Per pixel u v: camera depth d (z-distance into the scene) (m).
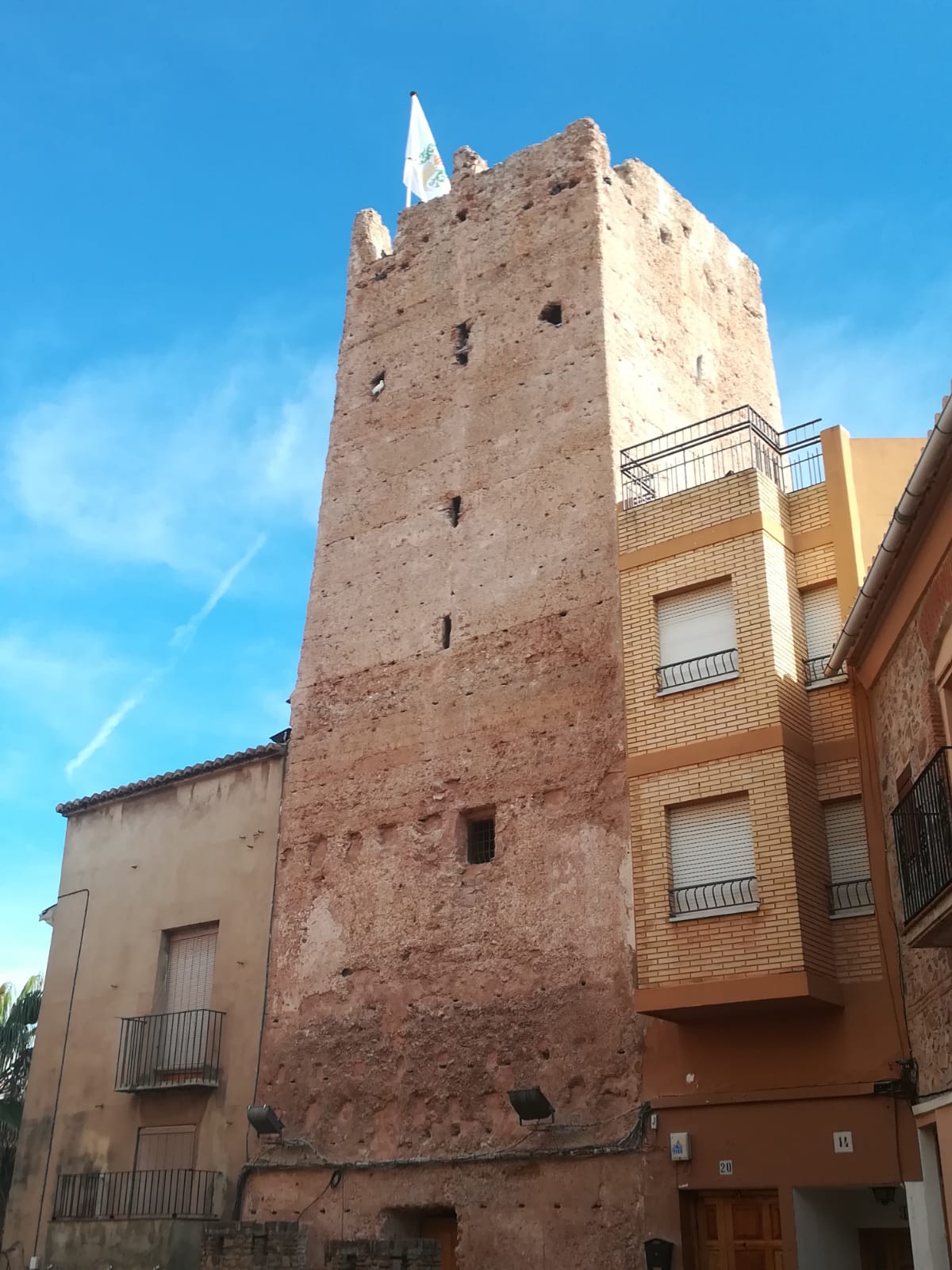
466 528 25.41
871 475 21.05
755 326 31.39
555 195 27.48
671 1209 18.00
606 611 22.41
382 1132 21.56
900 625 16.89
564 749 21.89
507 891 21.61
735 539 20.39
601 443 24.03
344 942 23.50
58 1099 26.89
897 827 16.56
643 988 18.44
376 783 24.38
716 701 19.55
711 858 18.88
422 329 28.55
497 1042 20.73
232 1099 23.95
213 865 26.64
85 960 28.06
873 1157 16.64
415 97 34.62
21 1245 25.81
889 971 17.41
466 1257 19.66
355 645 26.08
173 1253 22.09
